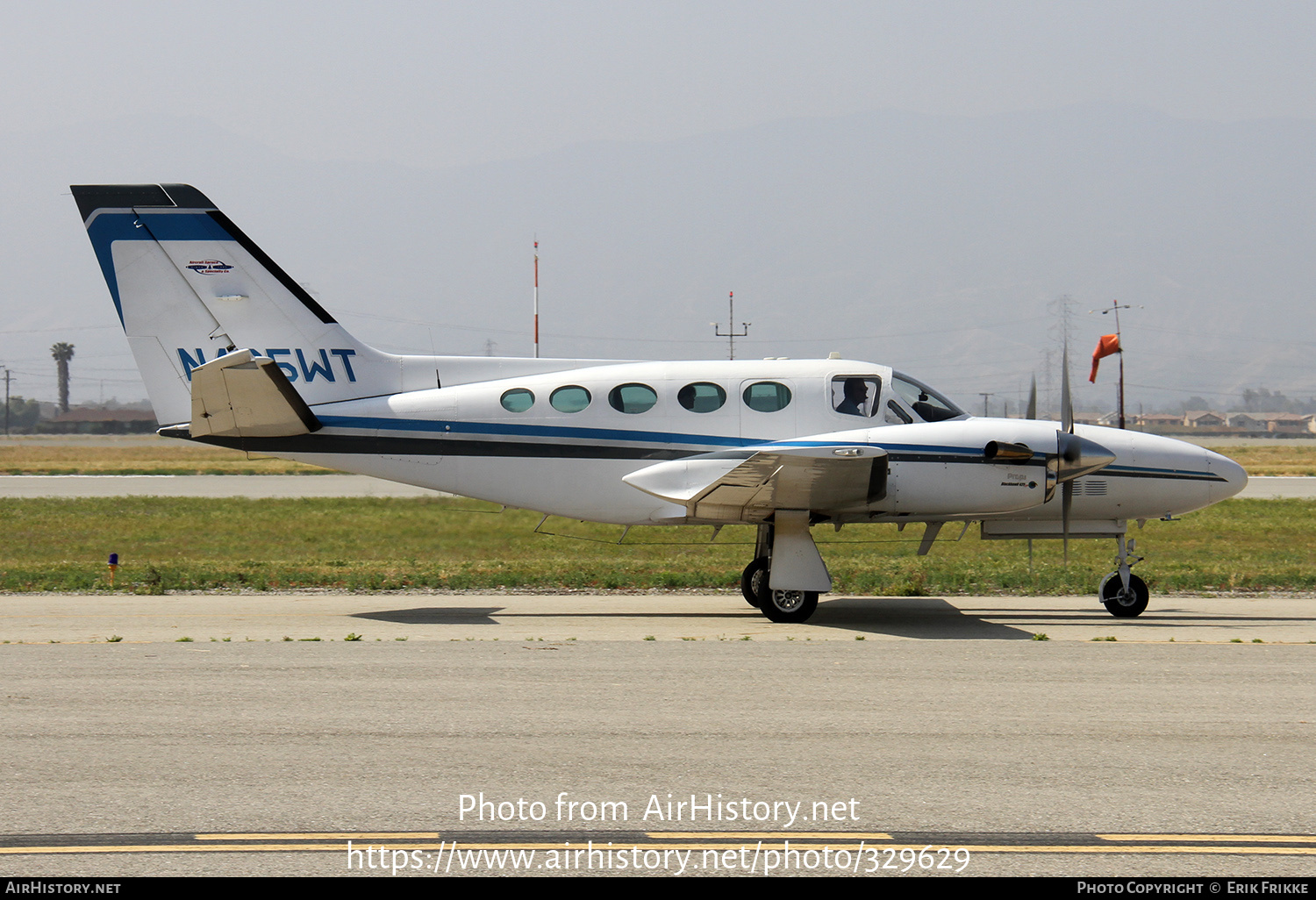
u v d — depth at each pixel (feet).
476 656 82.02
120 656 81.56
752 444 109.81
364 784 50.65
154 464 465.47
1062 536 114.11
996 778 51.78
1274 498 273.54
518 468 112.47
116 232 113.29
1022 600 120.98
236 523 210.59
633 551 169.99
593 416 111.55
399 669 76.59
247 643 88.38
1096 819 46.57
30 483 335.47
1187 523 214.48
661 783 51.01
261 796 48.91
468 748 56.34
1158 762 54.24
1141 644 88.84
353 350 115.44
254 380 105.19
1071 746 57.11
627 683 71.97
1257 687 71.31
